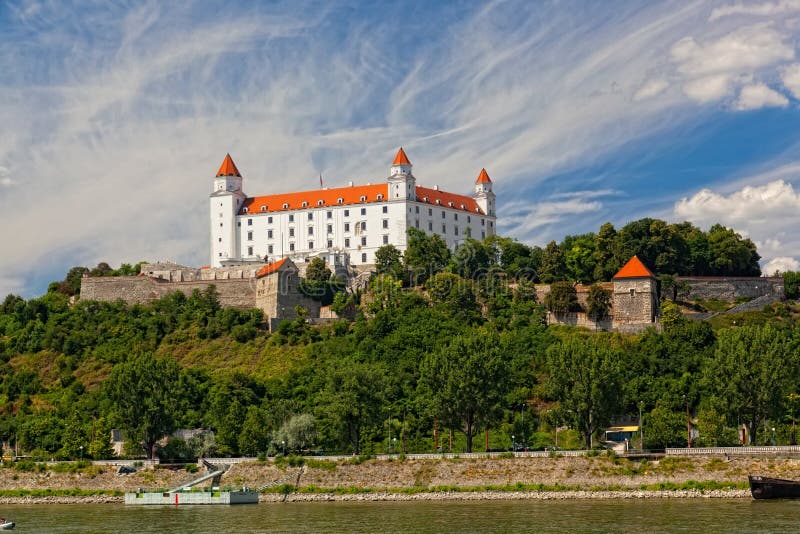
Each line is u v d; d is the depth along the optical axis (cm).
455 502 17338
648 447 19612
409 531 14612
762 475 16875
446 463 18462
